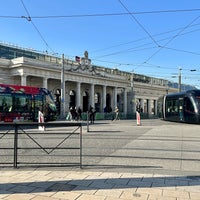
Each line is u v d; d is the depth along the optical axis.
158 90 90.44
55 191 6.38
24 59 51.81
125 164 9.41
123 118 60.16
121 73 77.62
